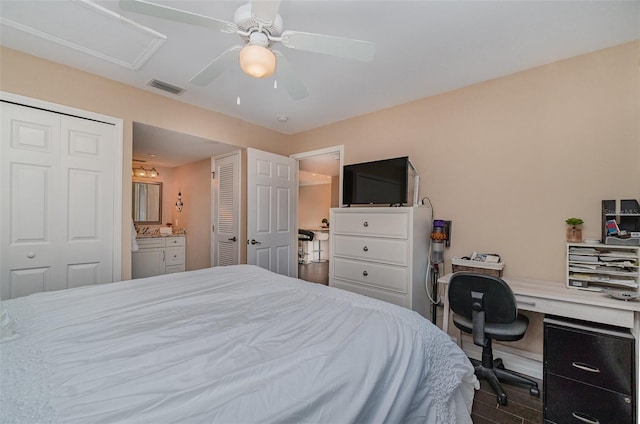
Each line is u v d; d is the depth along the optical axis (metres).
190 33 1.81
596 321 1.56
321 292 1.56
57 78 2.16
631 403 1.42
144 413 0.59
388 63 2.13
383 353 0.94
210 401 0.64
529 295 1.77
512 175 2.25
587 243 1.81
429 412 1.05
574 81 2.01
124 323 1.10
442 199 2.61
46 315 1.15
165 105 2.76
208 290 1.58
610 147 1.89
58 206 2.18
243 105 2.98
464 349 2.43
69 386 0.68
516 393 1.88
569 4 1.52
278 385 0.71
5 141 1.97
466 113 2.49
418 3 1.53
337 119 3.40
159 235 4.36
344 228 2.79
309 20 1.66
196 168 4.52
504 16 1.62
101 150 2.37
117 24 1.72
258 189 3.44
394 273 2.42
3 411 0.58
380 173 2.75
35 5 1.57
